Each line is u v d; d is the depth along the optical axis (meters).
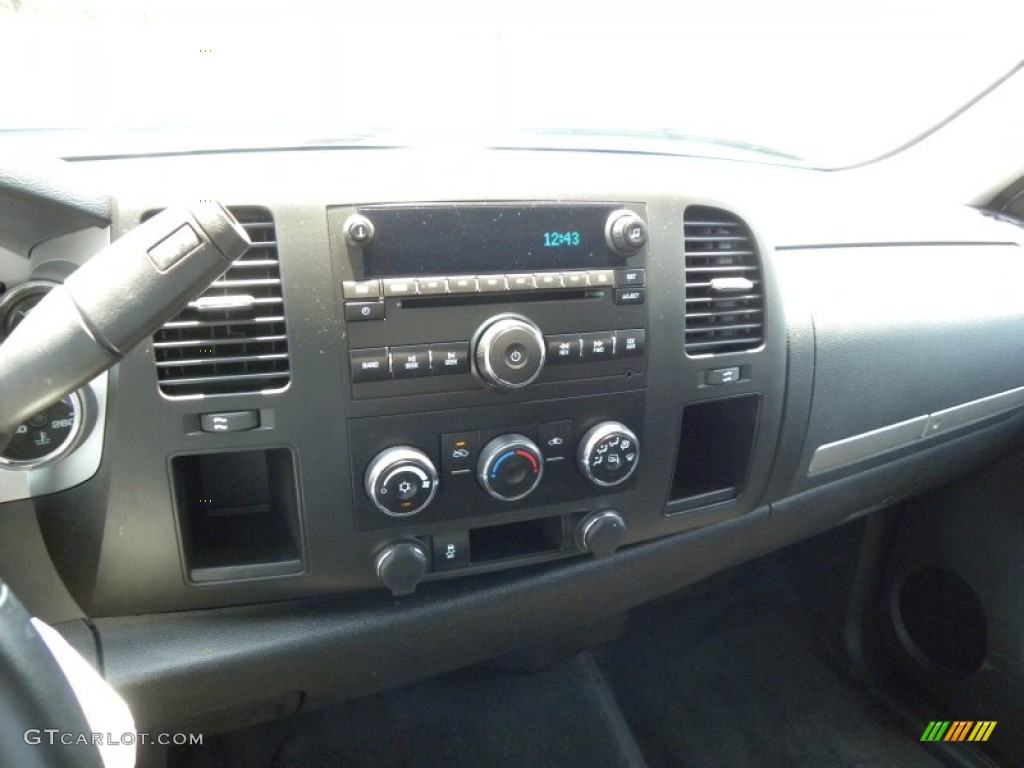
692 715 1.47
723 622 1.70
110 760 0.54
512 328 0.75
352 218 0.71
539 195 0.78
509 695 1.50
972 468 1.41
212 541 0.84
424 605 0.88
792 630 1.68
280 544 0.83
